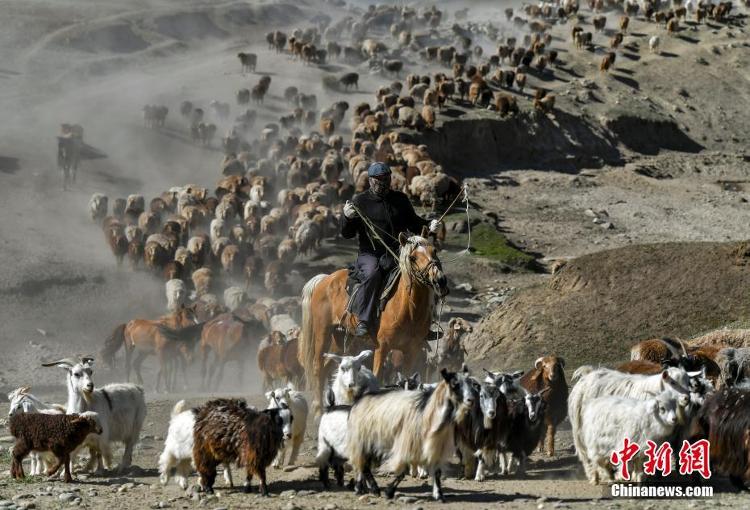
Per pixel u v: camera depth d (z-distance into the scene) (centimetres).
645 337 2350
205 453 1194
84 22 9181
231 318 2691
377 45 8594
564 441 1627
